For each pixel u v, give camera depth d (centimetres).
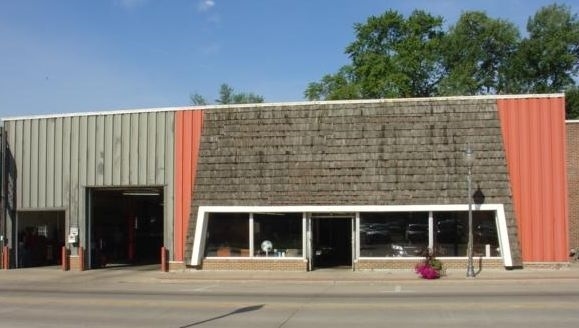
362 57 5547
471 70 5819
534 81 5959
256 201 2650
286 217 2666
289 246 2653
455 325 1211
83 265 2898
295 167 2661
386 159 2605
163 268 2730
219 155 2734
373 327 1204
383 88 5316
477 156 2558
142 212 3644
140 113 2855
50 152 2977
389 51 5578
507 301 1576
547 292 1819
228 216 2703
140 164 2839
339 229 2819
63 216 3412
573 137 3081
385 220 2598
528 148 2556
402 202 2545
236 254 2683
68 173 2945
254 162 2698
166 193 2792
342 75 5706
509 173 2547
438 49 5734
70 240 2920
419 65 5534
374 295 1802
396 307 1487
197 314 1433
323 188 2612
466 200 2519
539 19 5925
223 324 1277
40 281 2492
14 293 2022
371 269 2570
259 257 2655
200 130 2789
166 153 2809
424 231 2566
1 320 1383
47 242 3272
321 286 2159
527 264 2506
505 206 2506
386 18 5528
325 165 2641
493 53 6000
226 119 2775
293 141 2694
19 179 3017
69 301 1736
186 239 2723
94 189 2972
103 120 2903
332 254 2819
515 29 5891
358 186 2591
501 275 2338
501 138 2566
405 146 2608
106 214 3375
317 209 2588
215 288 2134
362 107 2686
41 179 2984
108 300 1747
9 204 3022
